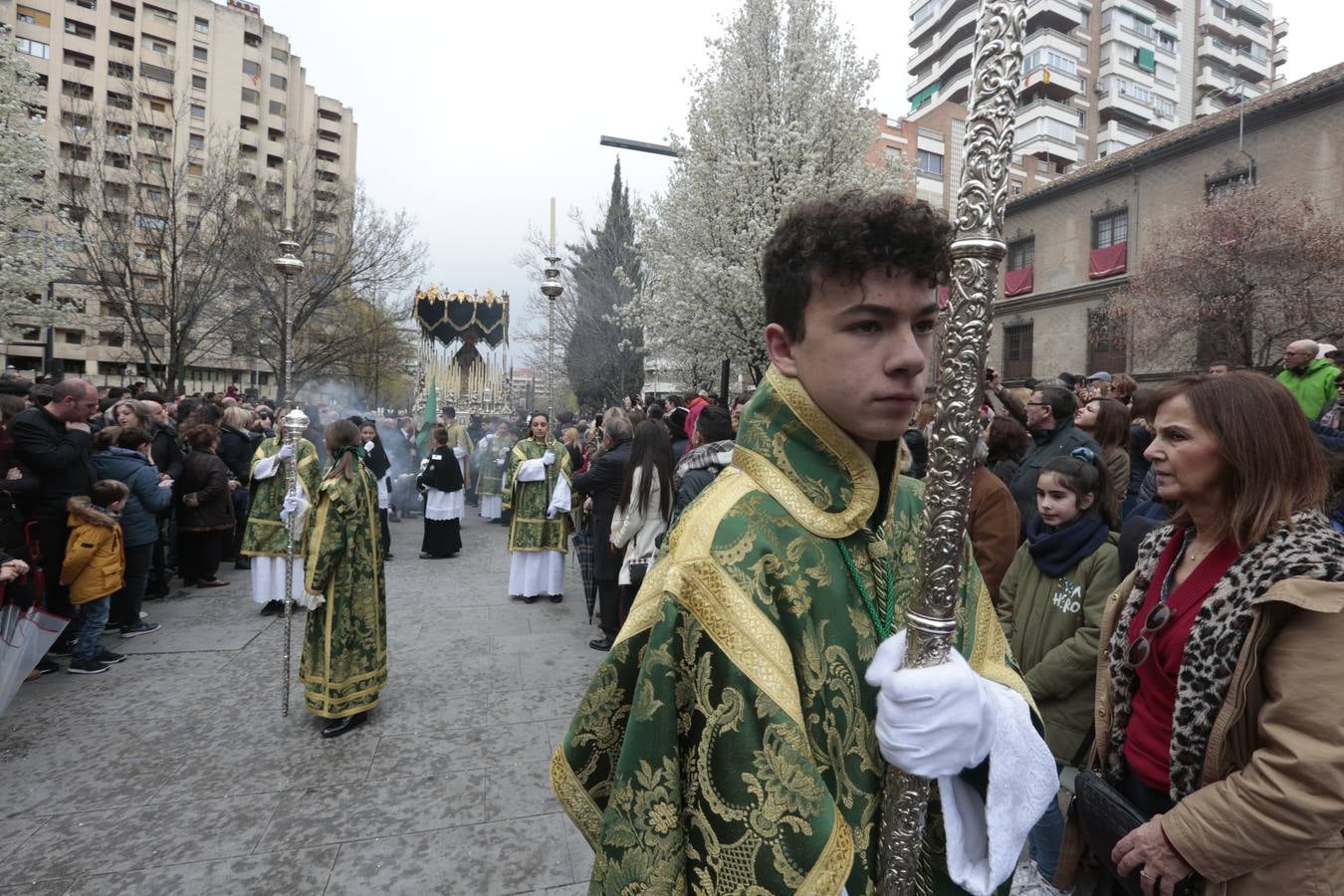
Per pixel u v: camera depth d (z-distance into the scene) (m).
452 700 4.34
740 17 15.91
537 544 6.72
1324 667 1.22
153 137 15.66
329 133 59.03
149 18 45.69
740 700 0.79
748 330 15.68
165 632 5.59
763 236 14.52
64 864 2.76
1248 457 1.43
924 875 1.02
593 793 0.99
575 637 5.61
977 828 0.97
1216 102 50.09
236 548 8.06
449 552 8.84
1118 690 1.69
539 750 3.70
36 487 4.53
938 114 31.47
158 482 5.66
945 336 0.78
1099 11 44.19
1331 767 1.17
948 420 0.78
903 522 1.09
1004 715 0.91
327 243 17.78
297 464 5.87
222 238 15.74
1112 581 2.38
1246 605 1.35
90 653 4.74
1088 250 20.30
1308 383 5.59
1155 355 15.09
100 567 4.67
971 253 0.75
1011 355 22.52
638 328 23.25
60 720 4.02
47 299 17.09
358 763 3.55
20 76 15.40
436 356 14.88
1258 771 1.24
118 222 15.46
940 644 0.82
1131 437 4.54
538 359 23.98
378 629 4.02
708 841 0.79
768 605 0.85
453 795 3.25
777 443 0.95
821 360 0.89
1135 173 18.91
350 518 3.84
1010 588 2.79
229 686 4.54
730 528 0.88
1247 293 12.75
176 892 2.61
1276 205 12.98
